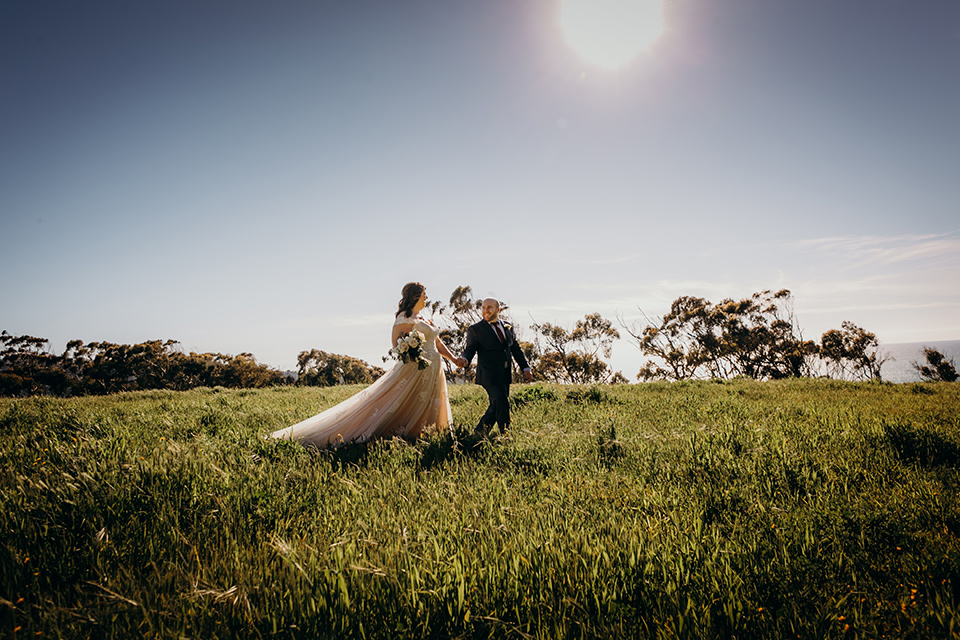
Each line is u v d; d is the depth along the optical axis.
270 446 5.00
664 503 3.63
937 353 50.47
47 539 2.82
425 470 4.61
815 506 3.45
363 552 2.66
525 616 2.15
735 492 3.79
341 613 2.07
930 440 5.07
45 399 10.97
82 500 3.19
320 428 5.93
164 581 2.45
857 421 6.54
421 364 6.07
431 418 6.41
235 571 2.54
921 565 2.58
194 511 3.25
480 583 2.31
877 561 2.67
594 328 55.34
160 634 2.03
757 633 2.07
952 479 4.11
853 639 2.05
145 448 4.52
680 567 2.44
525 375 6.86
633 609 2.15
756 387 12.86
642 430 6.47
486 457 5.12
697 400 9.63
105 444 4.53
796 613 2.13
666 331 55.53
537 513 3.39
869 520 3.00
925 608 2.23
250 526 3.16
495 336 6.57
